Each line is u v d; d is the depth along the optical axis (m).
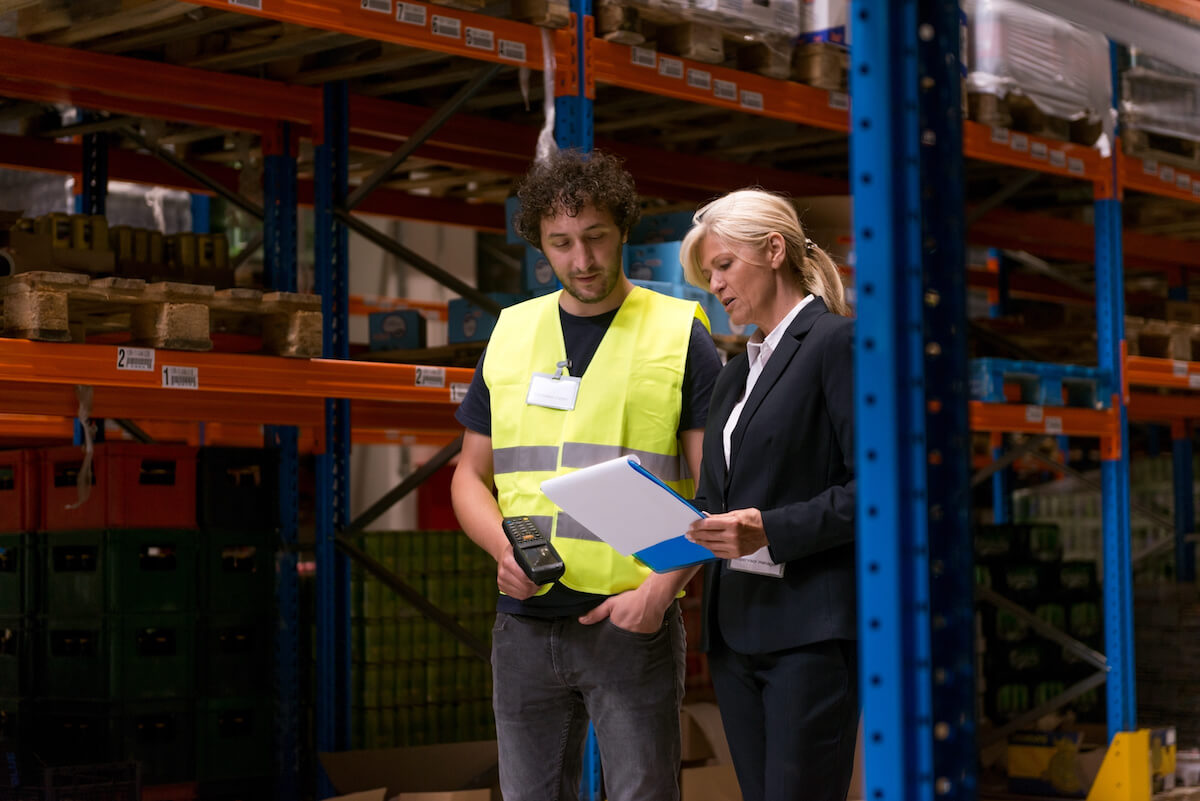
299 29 5.20
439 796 5.31
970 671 2.34
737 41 5.77
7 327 4.17
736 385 3.27
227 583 5.87
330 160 6.12
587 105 5.16
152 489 5.68
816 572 3.05
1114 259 7.00
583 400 3.41
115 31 4.97
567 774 3.44
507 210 5.81
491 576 6.98
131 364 4.29
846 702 3.04
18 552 5.96
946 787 2.29
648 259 5.89
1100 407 6.89
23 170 7.52
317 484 6.23
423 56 5.51
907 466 2.23
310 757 6.91
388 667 6.55
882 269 2.22
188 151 7.62
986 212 8.26
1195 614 7.88
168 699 5.67
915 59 2.27
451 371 5.17
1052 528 8.52
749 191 3.26
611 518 2.85
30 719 5.83
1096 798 6.75
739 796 5.95
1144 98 7.04
